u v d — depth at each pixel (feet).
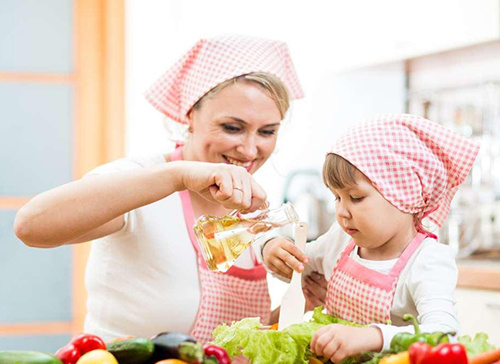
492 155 9.50
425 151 4.07
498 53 9.37
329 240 4.72
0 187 10.13
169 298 4.70
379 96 10.80
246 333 3.46
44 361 2.80
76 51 10.26
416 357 2.71
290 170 10.89
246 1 10.68
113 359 2.84
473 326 7.49
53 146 10.26
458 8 8.51
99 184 3.76
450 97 10.08
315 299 4.84
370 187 4.01
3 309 10.12
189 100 4.77
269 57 4.73
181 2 10.51
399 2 9.22
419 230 4.25
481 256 9.11
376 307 4.10
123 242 4.71
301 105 10.74
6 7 10.07
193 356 2.72
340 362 3.21
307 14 10.48
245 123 4.55
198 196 4.92
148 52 10.43
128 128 10.37
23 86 10.16
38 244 3.93
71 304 10.24
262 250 4.44
